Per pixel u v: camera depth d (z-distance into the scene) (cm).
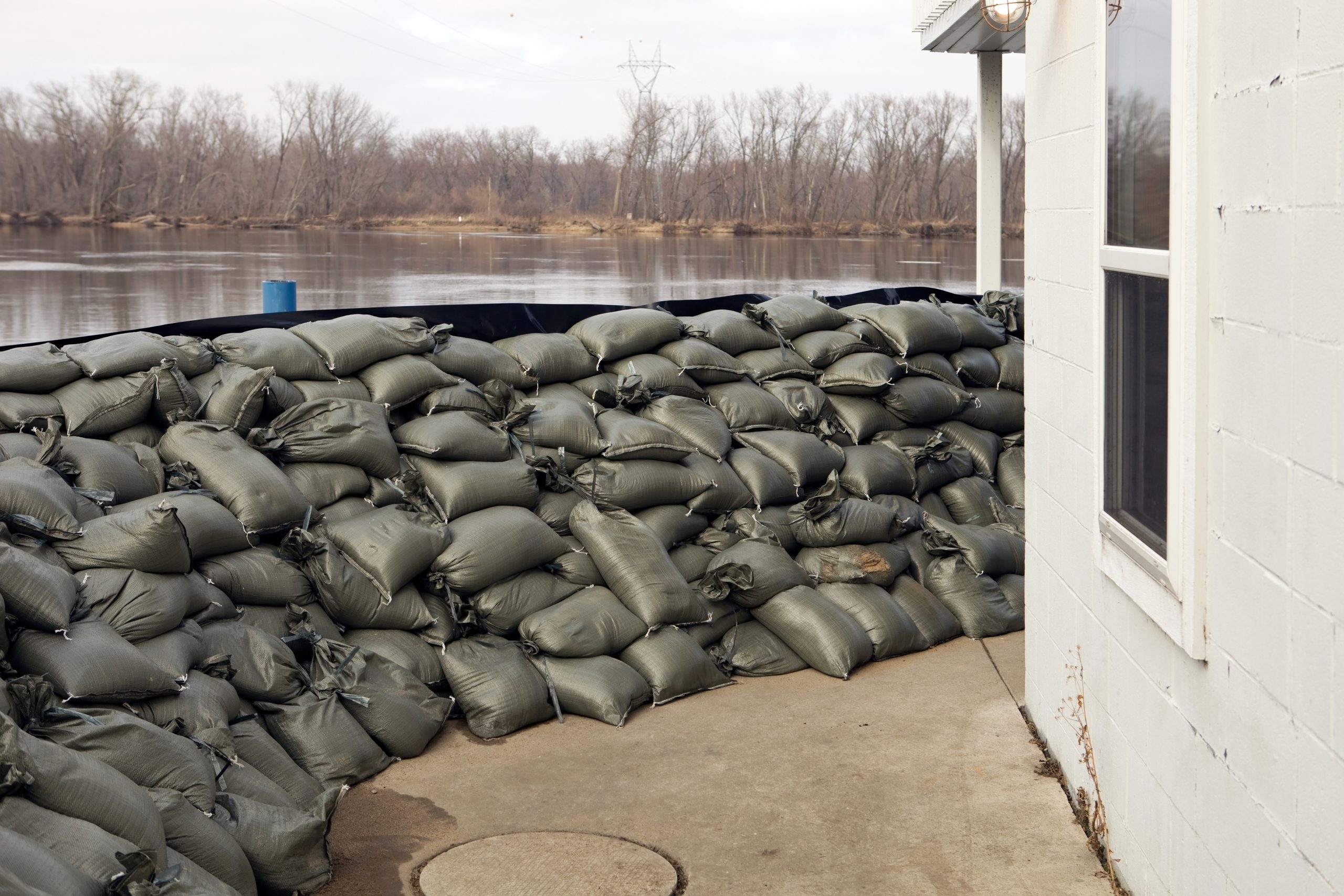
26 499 387
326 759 420
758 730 486
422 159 5628
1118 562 341
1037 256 454
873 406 681
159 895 262
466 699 484
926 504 678
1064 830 392
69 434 481
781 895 353
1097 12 351
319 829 353
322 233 4647
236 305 1795
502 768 449
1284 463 225
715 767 448
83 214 4684
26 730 302
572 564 540
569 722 494
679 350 649
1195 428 268
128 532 393
